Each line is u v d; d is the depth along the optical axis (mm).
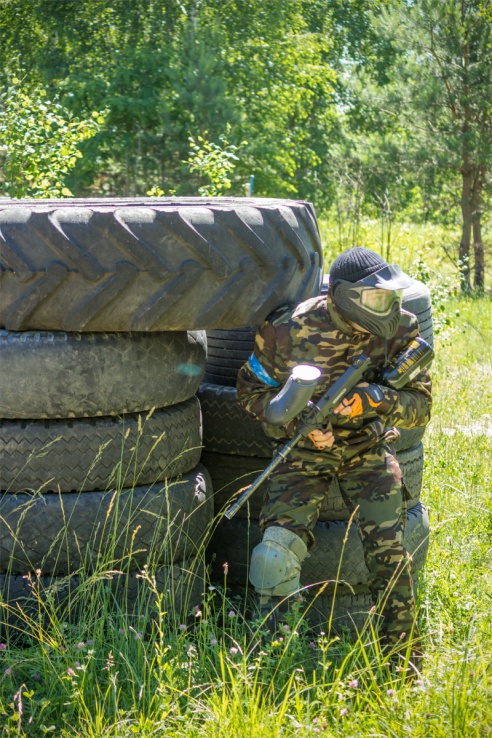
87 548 3586
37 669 3268
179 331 3799
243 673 3102
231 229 3531
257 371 3604
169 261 3457
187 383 3828
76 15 24344
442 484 5461
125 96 21125
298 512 3533
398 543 3520
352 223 17969
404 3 17203
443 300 9477
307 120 29562
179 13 24156
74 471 3590
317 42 29156
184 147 20656
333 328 3482
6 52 24562
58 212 3447
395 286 3289
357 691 3123
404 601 3492
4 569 3604
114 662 3277
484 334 11430
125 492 3668
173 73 21359
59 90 22641
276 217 3662
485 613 3666
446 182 17844
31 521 3543
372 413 3500
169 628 3660
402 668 3363
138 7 23875
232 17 24266
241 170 22062
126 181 21906
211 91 21062
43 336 3523
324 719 2908
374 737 2811
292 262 3676
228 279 3539
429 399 3721
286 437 3672
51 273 3414
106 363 3557
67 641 3348
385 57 29484
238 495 4223
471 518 4930
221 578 4254
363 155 18109
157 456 3725
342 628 3867
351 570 4031
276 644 3217
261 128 23500
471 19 16578
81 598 3570
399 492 3582
